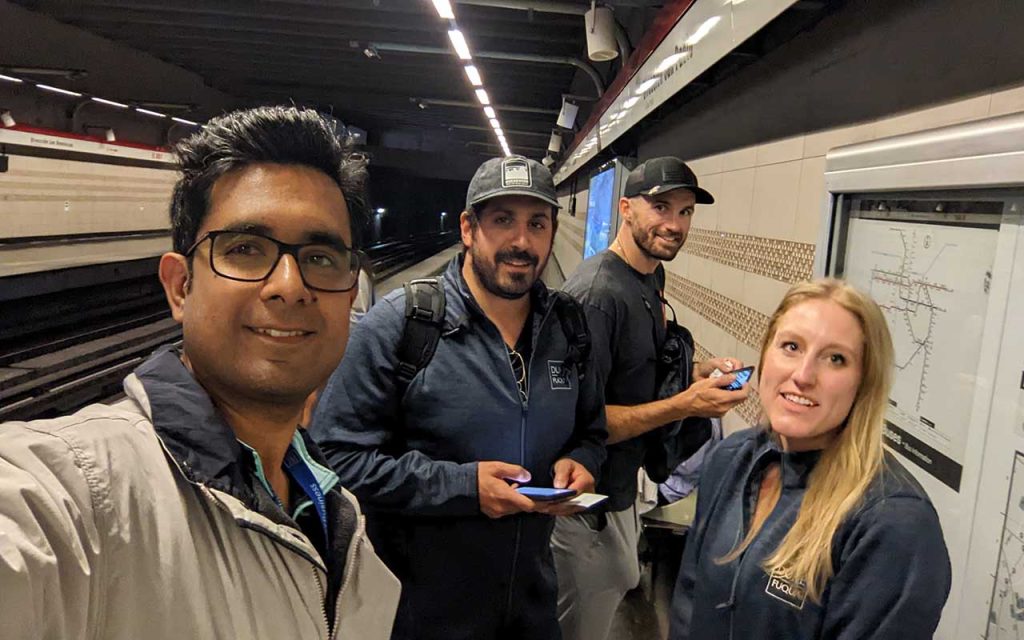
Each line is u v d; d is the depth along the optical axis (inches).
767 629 52.8
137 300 483.5
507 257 73.7
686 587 66.7
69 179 413.7
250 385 33.6
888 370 52.3
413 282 77.0
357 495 70.9
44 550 24.5
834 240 75.2
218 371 33.9
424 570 73.9
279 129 33.7
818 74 98.1
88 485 27.2
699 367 106.3
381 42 348.8
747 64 129.0
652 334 100.6
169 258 35.3
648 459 106.3
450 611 74.5
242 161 33.2
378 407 73.2
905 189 60.2
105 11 373.1
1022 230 46.7
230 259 33.0
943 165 53.7
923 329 59.3
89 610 26.5
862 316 53.1
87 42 459.8
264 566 32.5
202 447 31.3
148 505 29.0
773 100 117.5
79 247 422.3
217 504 31.2
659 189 96.3
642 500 136.8
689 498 133.4
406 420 74.7
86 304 417.4
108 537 27.3
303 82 632.4
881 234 67.0
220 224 32.9
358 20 304.2
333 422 72.7
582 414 85.3
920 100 71.0
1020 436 46.7
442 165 1263.5
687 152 184.1
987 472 50.3
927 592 45.8
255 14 309.3
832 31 93.9
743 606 54.8
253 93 739.4
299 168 34.1
